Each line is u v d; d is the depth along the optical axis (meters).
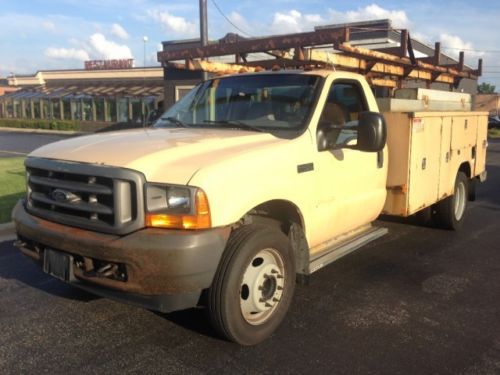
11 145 25.59
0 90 64.75
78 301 4.77
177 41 30.56
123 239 3.43
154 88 40.28
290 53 6.27
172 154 3.69
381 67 6.90
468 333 4.23
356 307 4.73
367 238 5.42
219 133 4.45
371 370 3.62
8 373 3.54
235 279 3.67
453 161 7.15
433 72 8.35
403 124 5.65
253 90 5.05
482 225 8.17
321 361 3.74
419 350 3.93
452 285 5.36
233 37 10.69
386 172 5.70
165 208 3.44
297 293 5.05
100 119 40.81
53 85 50.09
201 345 3.96
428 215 7.59
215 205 3.49
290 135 4.42
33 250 4.17
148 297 3.55
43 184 3.92
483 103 76.69
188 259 3.37
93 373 3.54
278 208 4.37
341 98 5.10
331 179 4.68
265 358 3.78
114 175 3.46
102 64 54.22
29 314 4.49
